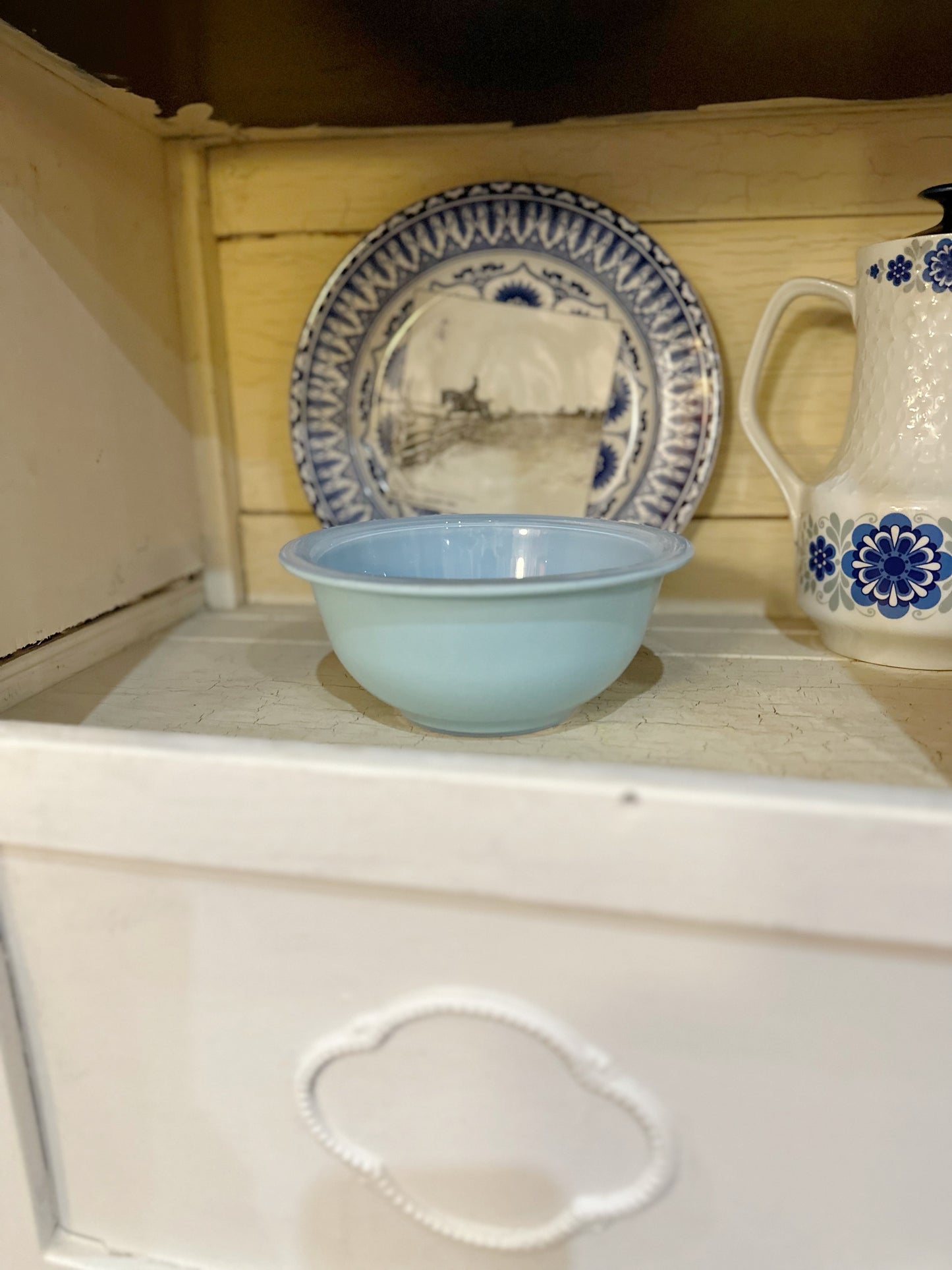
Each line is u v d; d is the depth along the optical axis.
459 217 0.61
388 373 0.64
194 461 0.67
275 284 0.65
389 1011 0.38
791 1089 0.36
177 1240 0.45
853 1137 0.36
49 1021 0.43
